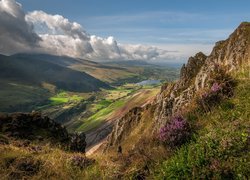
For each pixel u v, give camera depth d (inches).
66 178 488.4
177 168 389.1
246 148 378.9
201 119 542.9
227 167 358.3
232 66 1045.2
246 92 577.3
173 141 458.9
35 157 552.7
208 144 402.9
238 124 442.6
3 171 489.7
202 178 359.6
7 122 1031.6
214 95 590.6
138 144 533.0
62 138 1096.2
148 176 428.1
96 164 537.3
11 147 622.5
